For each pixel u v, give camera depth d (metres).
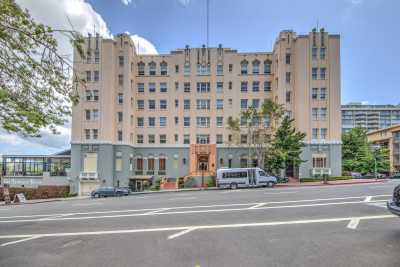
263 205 14.71
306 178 38.22
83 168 40.72
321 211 12.26
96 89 41.28
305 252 6.66
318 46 40.75
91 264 6.23
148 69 46.06
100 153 40.47
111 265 6.12
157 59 45.97
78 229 10.16
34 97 7.08
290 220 10.51
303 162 37.88
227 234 8.59
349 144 55.69
